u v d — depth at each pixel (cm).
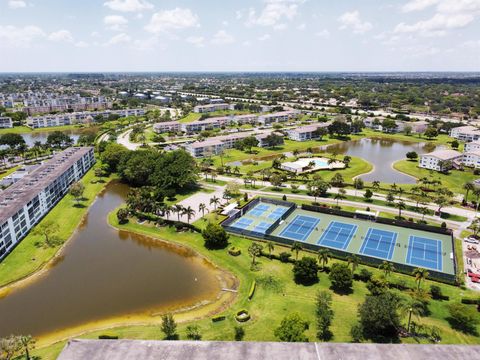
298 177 19950
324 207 15388
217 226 12462
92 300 9788
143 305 9544
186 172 17612
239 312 9044
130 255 12256
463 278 10356
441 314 8775
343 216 14962
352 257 10412
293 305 9256
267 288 10075
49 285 10512
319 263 11200
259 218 14838
